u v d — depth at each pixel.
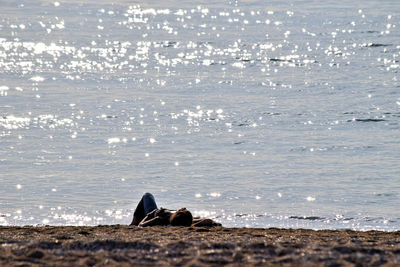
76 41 154.00
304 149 60.19
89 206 38.62
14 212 36.53
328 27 179.62
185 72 115.75
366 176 48.88
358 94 92.69
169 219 23.41
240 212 37.97
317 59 129.38
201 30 178.12
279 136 66.50
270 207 39.28
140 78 108.75
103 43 152.12
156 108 82.44
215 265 13.95
